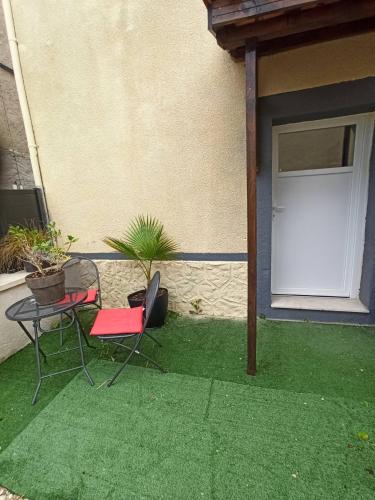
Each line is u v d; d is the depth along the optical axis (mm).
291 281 3045
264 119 2422
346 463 1343
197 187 2758
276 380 1953
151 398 1850
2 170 4852
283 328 2652
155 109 2697
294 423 1584
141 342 2568
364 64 2094
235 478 1311
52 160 3180
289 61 2236
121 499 1254
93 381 2059
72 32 2736
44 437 1589
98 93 2830
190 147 2686
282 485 1266
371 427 1524
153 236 2689
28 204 3152
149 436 1562
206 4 1477
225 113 2512
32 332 2738
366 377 1930
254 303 1909
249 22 1502
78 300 2002
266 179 2553
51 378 2141
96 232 3244
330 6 1386
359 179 2590
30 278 1865
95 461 1435
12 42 2902
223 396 1827
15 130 5020
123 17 2559
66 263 2910
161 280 3119
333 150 2643
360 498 1194
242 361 2197
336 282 2896
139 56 2611
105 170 3020
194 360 2252
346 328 2582
